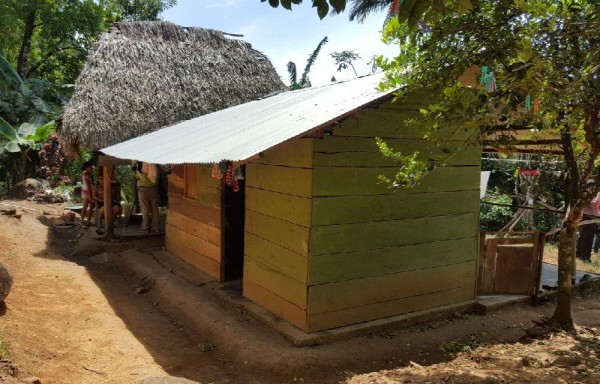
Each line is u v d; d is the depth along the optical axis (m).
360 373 4.57
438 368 4.45
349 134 5.19
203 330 5.66
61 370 4.25
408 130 5.61
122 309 6.51
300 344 4.91
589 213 9.21
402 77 4.47
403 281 5.75
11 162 17.39
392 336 5.36
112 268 8.84
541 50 3.93
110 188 10.20
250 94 12.33
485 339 5.49
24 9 18.84
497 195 12.58
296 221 5.22
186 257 8.33
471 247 6.34
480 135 4.34
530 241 6.62
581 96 4.06
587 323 6.12
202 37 12.63
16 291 5.91
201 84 11.67
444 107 3.98
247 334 5.22
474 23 4.36
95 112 9.91
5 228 9.69
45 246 9.69
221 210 7.04
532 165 10.27
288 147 5.32
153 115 10.54
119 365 4.65
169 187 9.11
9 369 3.81
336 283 5.23
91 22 20.92
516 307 6.48
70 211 12.59
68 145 9.96
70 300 6.38
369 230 5.42
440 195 5.97
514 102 3.83
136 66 11.04
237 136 5.73
